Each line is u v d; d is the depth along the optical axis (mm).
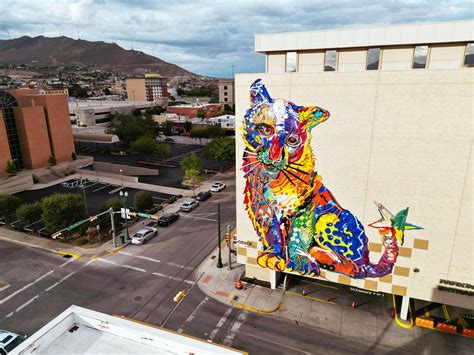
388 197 25250
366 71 23406
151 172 71375
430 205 24359
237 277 34156
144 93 189250
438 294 25984
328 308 29672
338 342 25906
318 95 24984
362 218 26391
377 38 25703
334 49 27344
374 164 24938
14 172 63938
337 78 24203
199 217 49156
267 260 30844
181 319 28438
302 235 28594
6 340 25391
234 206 53250
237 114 27844
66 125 75312
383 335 26578
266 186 28562
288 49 27984
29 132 67438
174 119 133625
